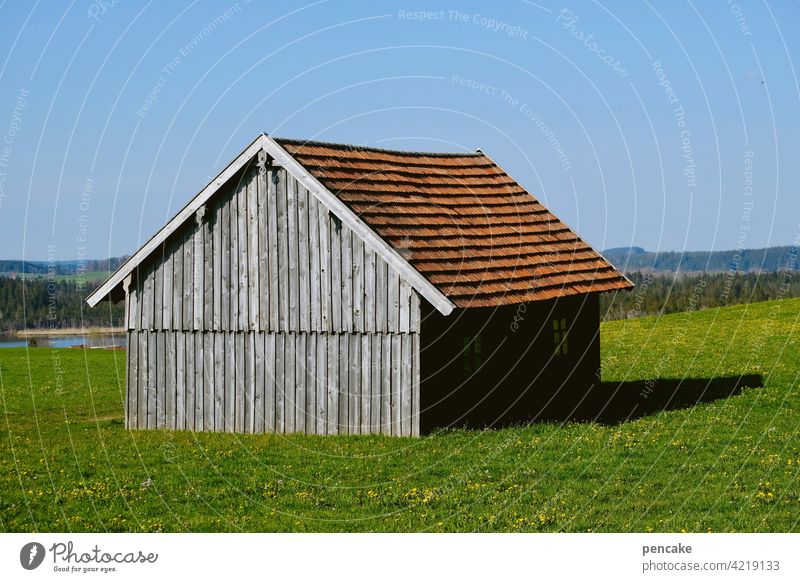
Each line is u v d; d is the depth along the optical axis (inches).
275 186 1142.3
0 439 1143.6
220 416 1172.5
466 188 1375.5
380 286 1079.0
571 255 1385.3
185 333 1195.9
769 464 921.5
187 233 1195.3
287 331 1133.7
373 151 1290.6
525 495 807.1
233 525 725.3
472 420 1150.3
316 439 1066.1
